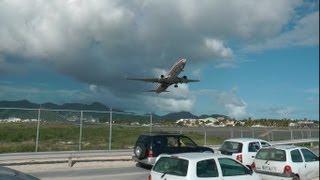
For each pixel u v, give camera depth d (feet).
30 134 119.24
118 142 120.06
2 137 110.22
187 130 146.30
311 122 270.05
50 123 95.61
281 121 267.39
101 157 90.89
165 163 40.81
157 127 126.72
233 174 41.63
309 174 58.49
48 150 97.66
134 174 70.64
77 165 79.56
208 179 39.50
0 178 27.32
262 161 58.95
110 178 65.46
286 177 56.49
